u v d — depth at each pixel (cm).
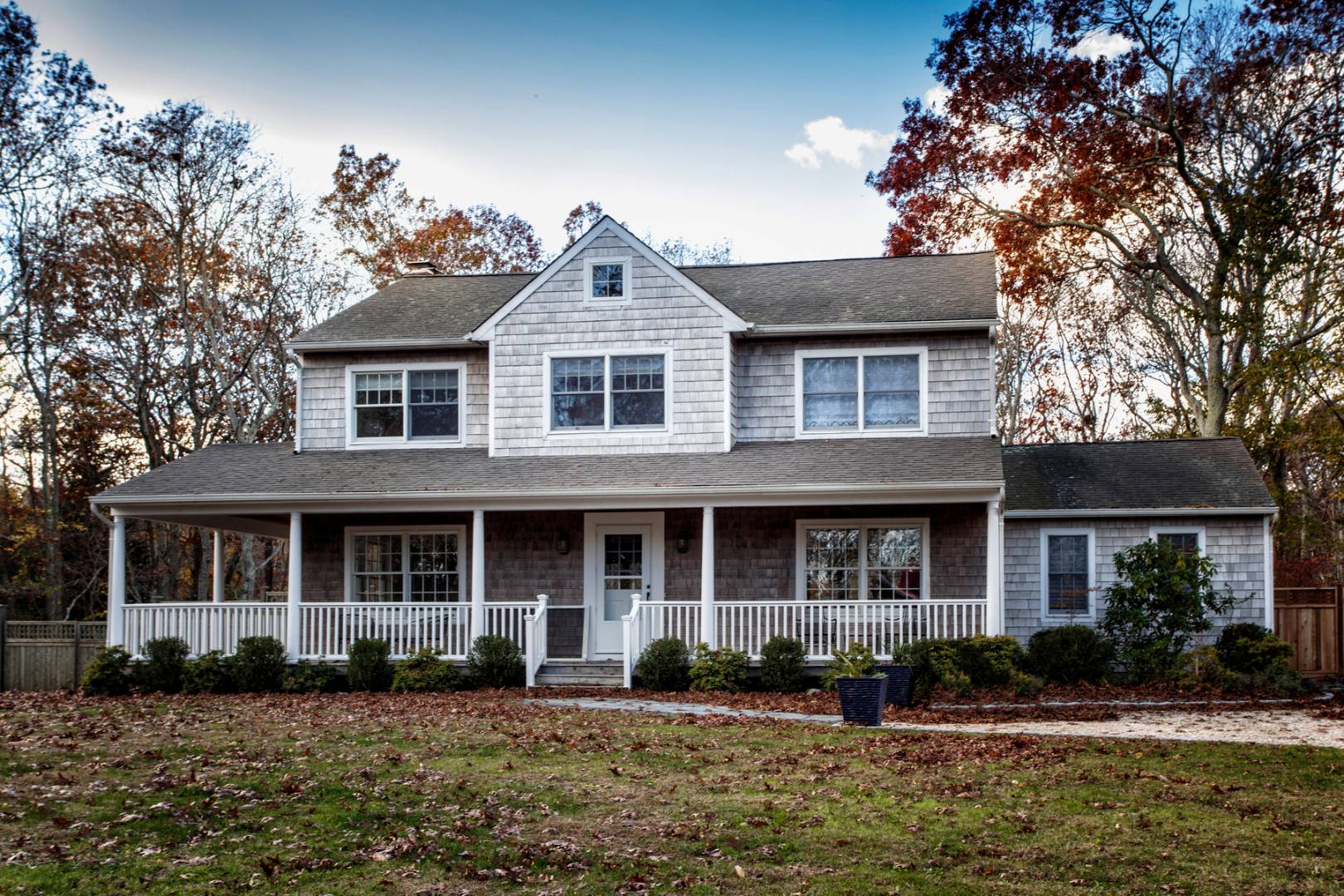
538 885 800
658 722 1425
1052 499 2059
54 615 3281
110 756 1151
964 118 2994
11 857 814
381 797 992
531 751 1208
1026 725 1439
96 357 3178
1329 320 2697
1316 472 3119
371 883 794
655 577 2064
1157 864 844
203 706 1647
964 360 2028
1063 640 1866
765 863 849
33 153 2984
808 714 1530
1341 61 2616
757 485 1831
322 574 2183
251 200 3288
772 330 2041
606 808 979
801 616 1903
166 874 798
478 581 1908
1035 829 923
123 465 3534
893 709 1594
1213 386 2833
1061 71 2805
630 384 2048
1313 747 1231
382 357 2205
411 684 1839
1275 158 2703
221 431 3438
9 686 2161
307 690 1881
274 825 909
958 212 3109
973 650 1738
